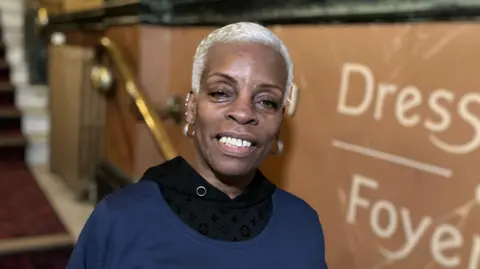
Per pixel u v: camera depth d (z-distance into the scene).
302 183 1.72
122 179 2.75
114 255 0.94
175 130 2.45
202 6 2.23
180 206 0.98
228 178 1.01
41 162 3.99
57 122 3.45
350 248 1.53
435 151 1.27
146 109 2.21
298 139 1.73
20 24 4.71
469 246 1.20
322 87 1.62
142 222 0.95
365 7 1.46
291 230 1.05
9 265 2.36
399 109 1.36
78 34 3.49
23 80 4.51
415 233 1.33
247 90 0.95
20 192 3.20
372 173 1.45
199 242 0.95
